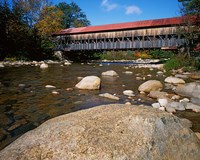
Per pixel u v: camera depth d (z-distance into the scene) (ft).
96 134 6.89
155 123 7.63
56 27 128.88
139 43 101.19
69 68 67.97
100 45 113.60
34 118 17.20
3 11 108.47
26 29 118.21
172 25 91.61
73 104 21.71
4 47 102.83
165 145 7.25
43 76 43.91
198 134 11.18
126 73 53.26
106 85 33.88
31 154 6.33
